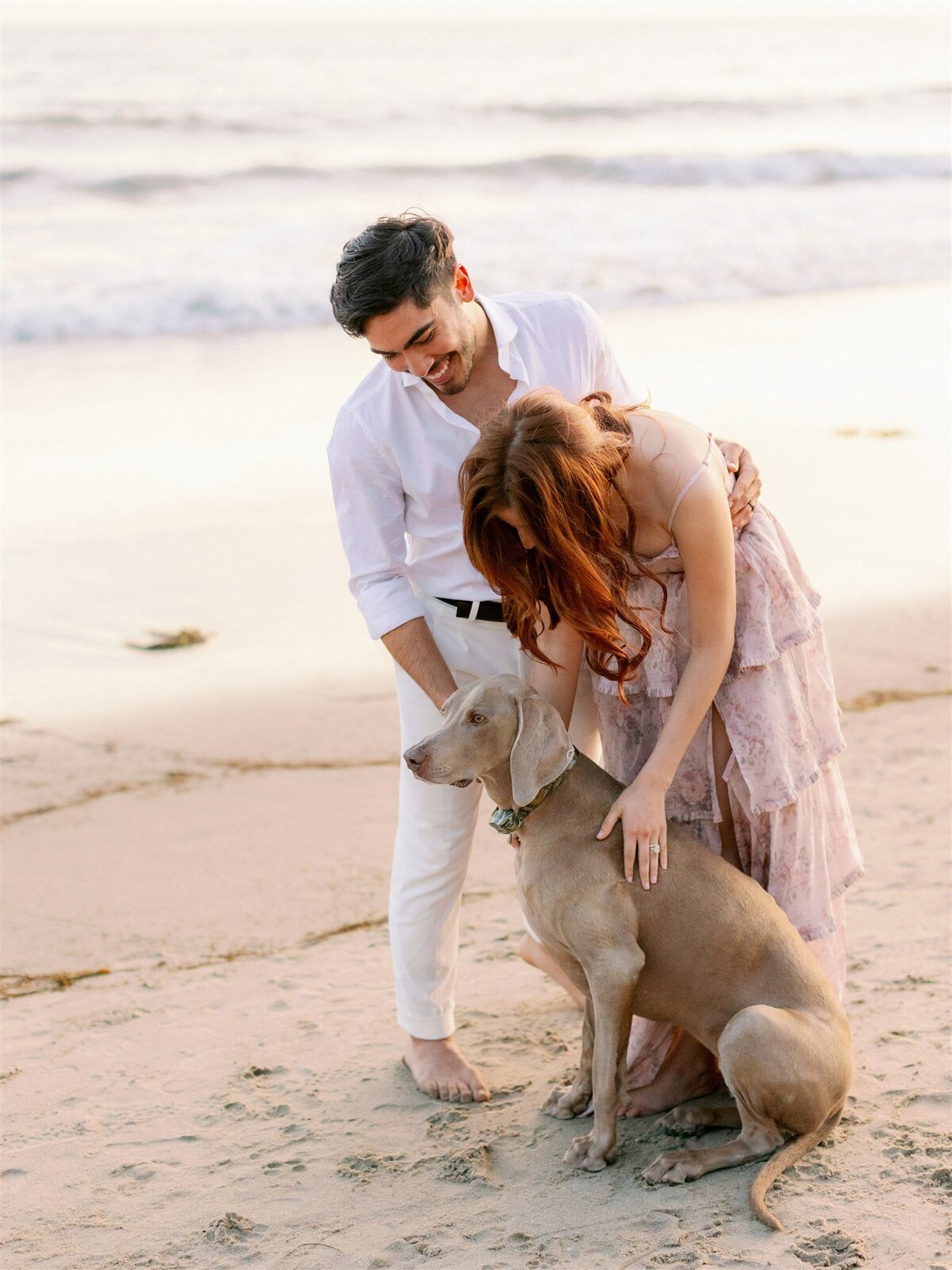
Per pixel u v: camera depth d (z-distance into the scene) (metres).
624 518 3.18
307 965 4.65
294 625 7.87
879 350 14.43
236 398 12.55
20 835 5.62
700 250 19.22
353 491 3.67
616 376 3.85
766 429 11.33
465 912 5.03
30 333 14.79
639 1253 2.95
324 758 6.35
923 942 4.42
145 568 8.59
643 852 3.28
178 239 18.17
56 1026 4.30
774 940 3.34
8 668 7.23
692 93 34.69
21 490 9.91
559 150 26.22
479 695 3.38
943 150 27.25
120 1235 3.22
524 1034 4.14
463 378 3.42
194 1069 4.02
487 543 3.10
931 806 5.59
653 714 3.55
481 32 59.47
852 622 7.68
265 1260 3.08
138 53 37.81
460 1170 3.40
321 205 20.69
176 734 6.57
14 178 20.52
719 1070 3.70
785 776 3.44
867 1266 2.83
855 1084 3.61
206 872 5.34
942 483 10.08
